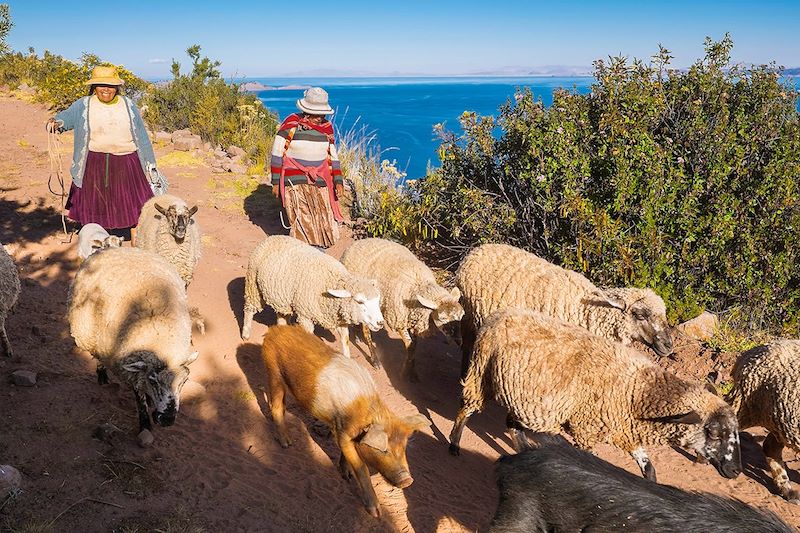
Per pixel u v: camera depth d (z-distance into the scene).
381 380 7.86
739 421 6.70
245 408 6.54
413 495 5.82
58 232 10.58
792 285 9.75
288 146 10.50
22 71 25.80
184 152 16.55
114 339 5.51
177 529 4.70
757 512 3.62
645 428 5.56
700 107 10.34
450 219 11.75
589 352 5.76
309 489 5.57
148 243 8.02
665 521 3.63
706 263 9.66
